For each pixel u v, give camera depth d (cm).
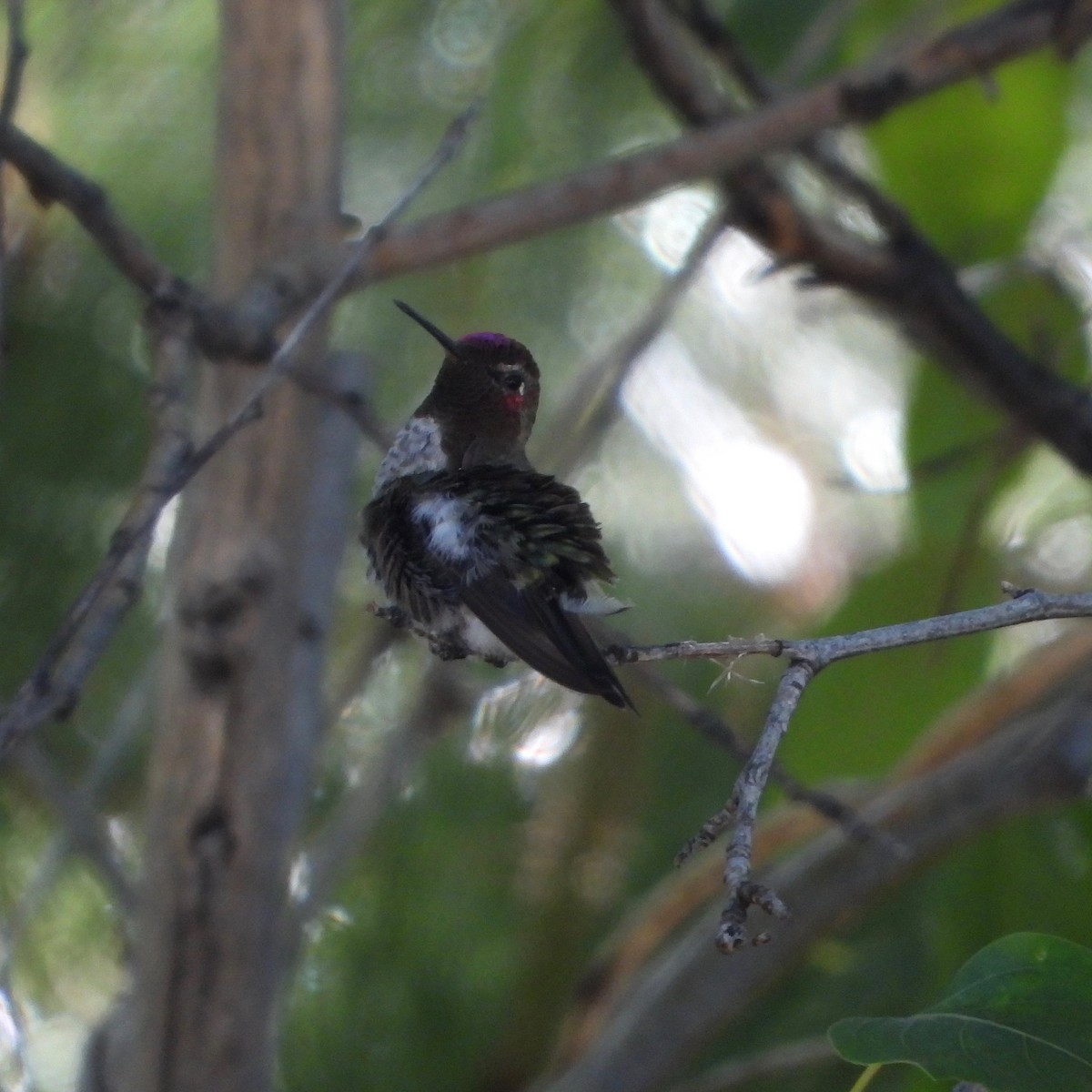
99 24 864
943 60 810
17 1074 665
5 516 816
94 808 762
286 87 734
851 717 998
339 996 945
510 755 947
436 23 886
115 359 826
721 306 1005
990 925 960
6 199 811
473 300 921
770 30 1052
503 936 950
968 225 1095
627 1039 904
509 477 714
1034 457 1077
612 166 752
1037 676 963
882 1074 808
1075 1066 453
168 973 716
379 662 885
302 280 711
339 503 815
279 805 730
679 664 945
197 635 712
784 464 1030
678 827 939
